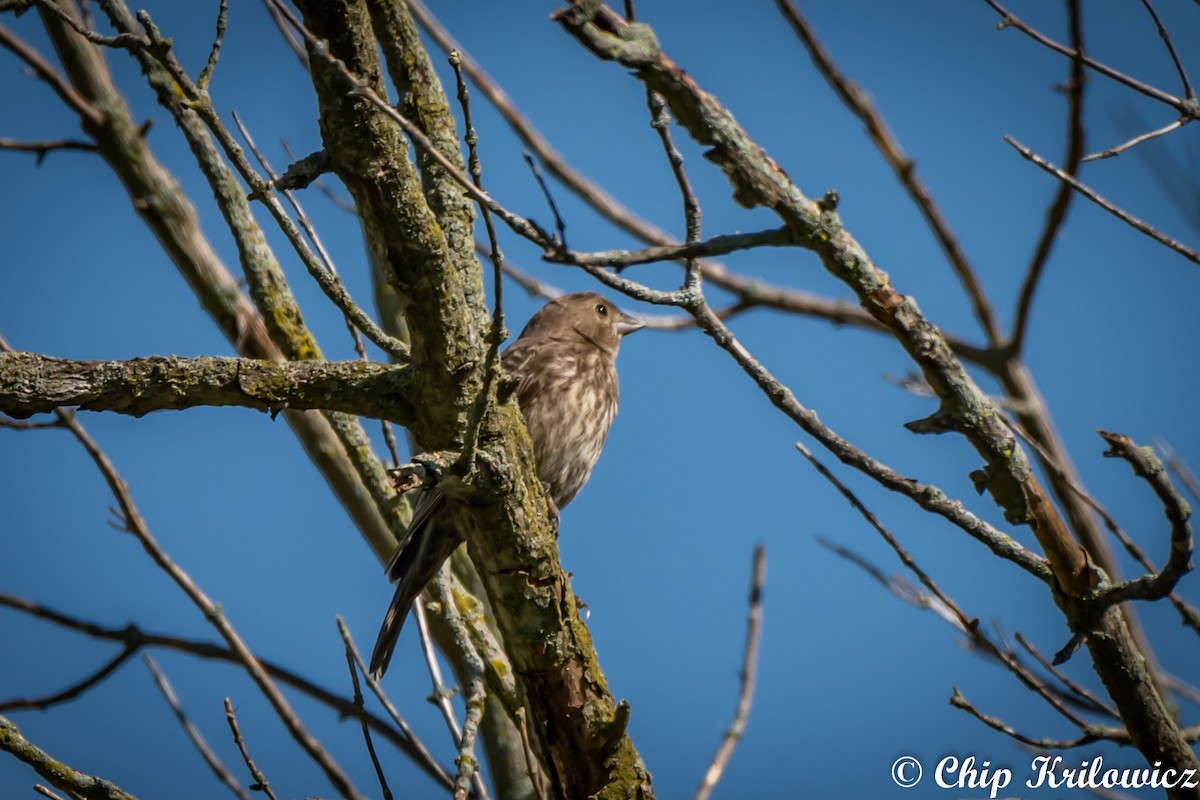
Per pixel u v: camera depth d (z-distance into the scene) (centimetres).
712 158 652
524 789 1009
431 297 655
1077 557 711
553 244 585
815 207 666
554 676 748
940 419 708
